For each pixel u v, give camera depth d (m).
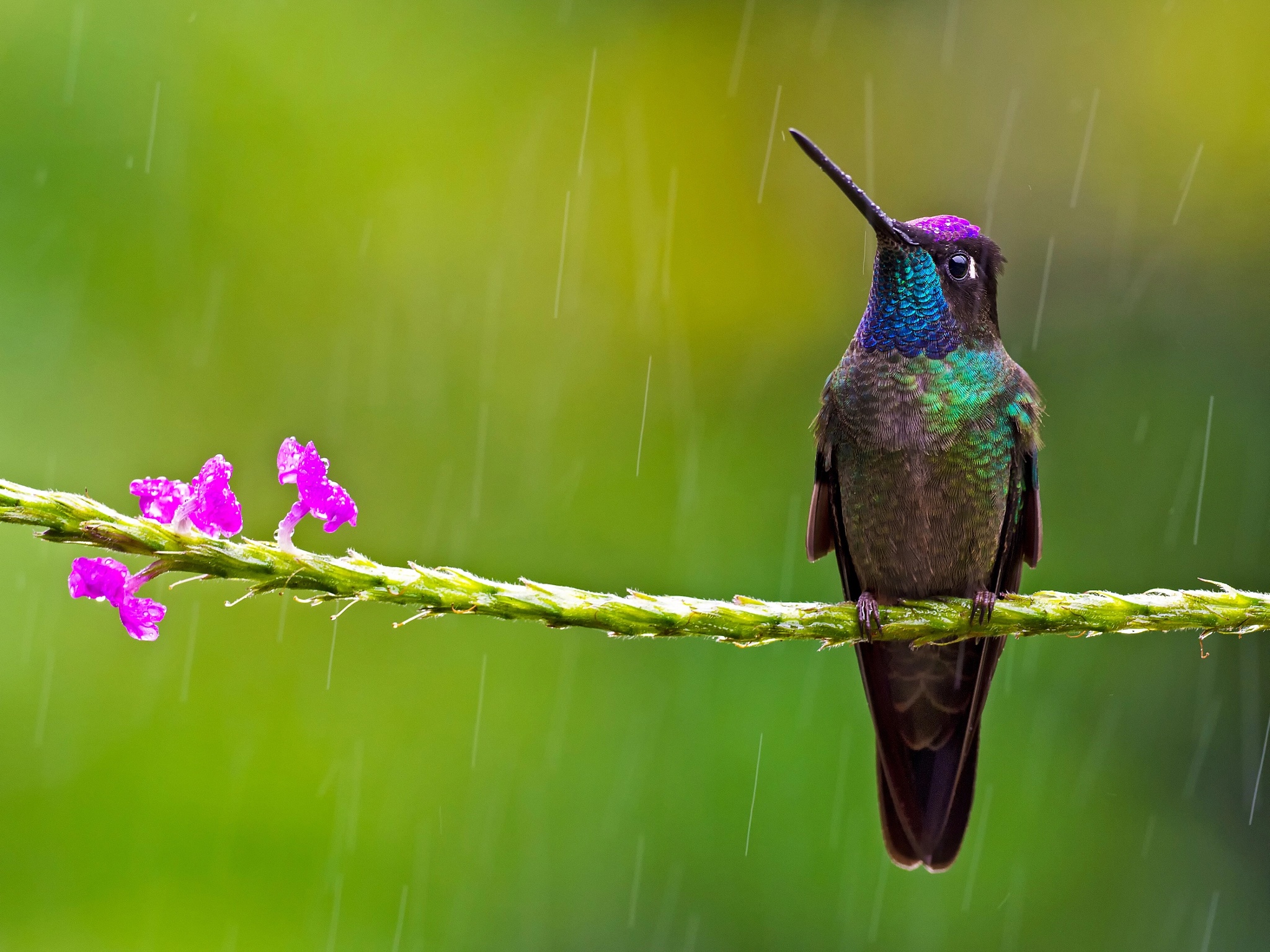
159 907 10.66
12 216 12.83
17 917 10.42
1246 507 12.81
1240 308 14.13
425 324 14.03
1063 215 15.36
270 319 13.48
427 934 10.77
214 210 13.56
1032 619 5.54
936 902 11.00
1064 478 13.33
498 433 13.70
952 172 15.79
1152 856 11.43
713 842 11.06
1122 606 5.44
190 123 13.64
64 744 10.98
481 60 15.10
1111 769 11.89
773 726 11.32
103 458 12.44
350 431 13.41
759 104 15.89
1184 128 15.51
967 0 16.47
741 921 10.80
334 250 13.84
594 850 11.10
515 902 10.97
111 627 11.43
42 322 12.62
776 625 5.47
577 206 15.00
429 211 14.39
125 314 12.92
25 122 13.09
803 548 12.81
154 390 12.81
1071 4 16.25
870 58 16.34
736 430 14.27
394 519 13.20
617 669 11.83
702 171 15.51
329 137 14.16
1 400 12.23
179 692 11.38
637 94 15.81
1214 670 12.12
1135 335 14.20
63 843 10.71
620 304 14.84
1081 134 15.77
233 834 10.95
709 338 14.97
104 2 13.47
